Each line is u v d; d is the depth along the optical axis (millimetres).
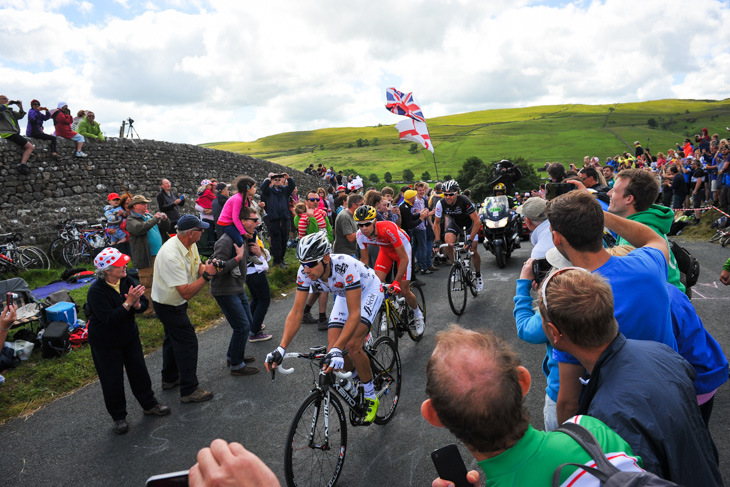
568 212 1887
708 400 1995
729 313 5371
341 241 6656
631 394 1343
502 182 9719
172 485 610
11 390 4496
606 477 1018
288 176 9109
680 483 1291
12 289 5547
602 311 1443
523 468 1096
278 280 8305
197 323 6449
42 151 11438
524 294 2203
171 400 4328
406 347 5227
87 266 9961
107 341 3680
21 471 3344
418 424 3691
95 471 3311
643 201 2641
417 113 8945
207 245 8789
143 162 14477
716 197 11211
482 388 1086
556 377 2111
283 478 3141
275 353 2994
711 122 150000
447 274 8727
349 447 3463
